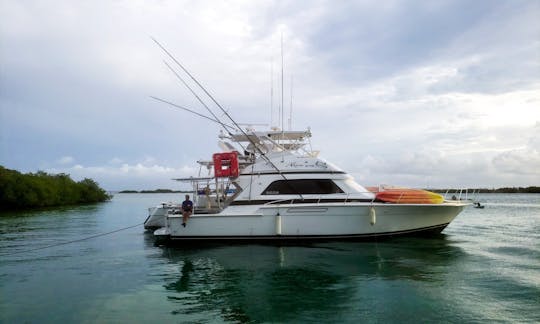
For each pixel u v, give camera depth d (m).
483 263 9.87
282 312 6.53
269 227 12.45
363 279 8.46
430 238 13.37
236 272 9.27
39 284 8.48
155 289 8.00
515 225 20.14
